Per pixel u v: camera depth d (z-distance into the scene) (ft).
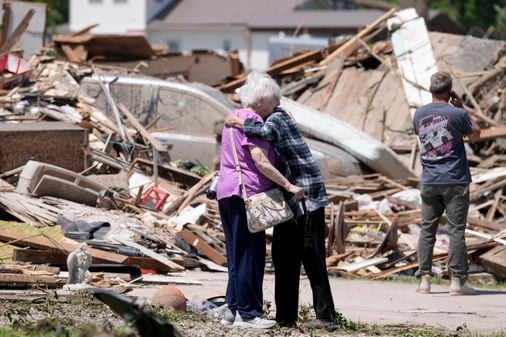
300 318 56.90
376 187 117.80
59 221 83.92
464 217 72.64
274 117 52.90
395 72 142.72
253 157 52.31
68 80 123.34
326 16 395.14
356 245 96.94
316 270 54.29
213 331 51.98
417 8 207.62
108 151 111.04
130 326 41.50
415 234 103.04
